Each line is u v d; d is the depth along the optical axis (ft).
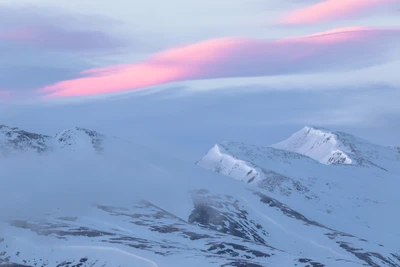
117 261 527.40
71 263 532.73
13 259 542.16
